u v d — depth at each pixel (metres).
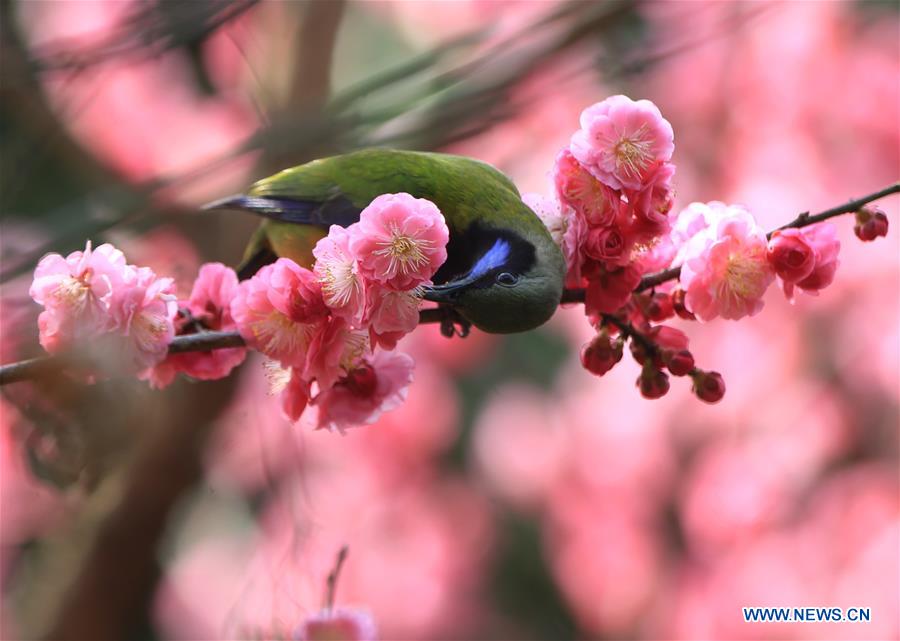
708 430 14.94
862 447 14.31
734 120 14.00
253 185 8.27
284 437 10.69
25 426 5.91
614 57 10.52
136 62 8.95
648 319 5.80
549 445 15.95
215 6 8.73
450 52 11.42
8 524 12.19
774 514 14.18
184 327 5.84
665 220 5.56
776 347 14.53
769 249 5.52
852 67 13.84
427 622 15.55
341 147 9.77
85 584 11.78
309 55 11.30
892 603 13.29
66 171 13.03
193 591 15.48
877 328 14.07
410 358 5.89
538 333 18.41
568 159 5.69
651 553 15.16
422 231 4.88
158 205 9.70
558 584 16.19
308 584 8.48
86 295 5.15
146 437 10.39
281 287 5.15
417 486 15.35
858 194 13.86
